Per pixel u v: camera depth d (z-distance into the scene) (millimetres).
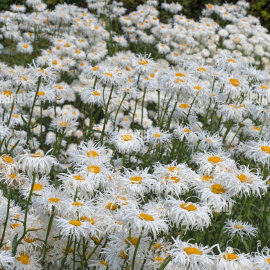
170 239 4047
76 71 9180
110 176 3980
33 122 7008
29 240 3557
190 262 2912
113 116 7363
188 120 6348
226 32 12164
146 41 11305
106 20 12617
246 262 3105
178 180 3826
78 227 3236
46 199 3506
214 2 15234
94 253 3748
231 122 6246
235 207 4988
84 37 11094
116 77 5941
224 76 6328
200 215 3174
